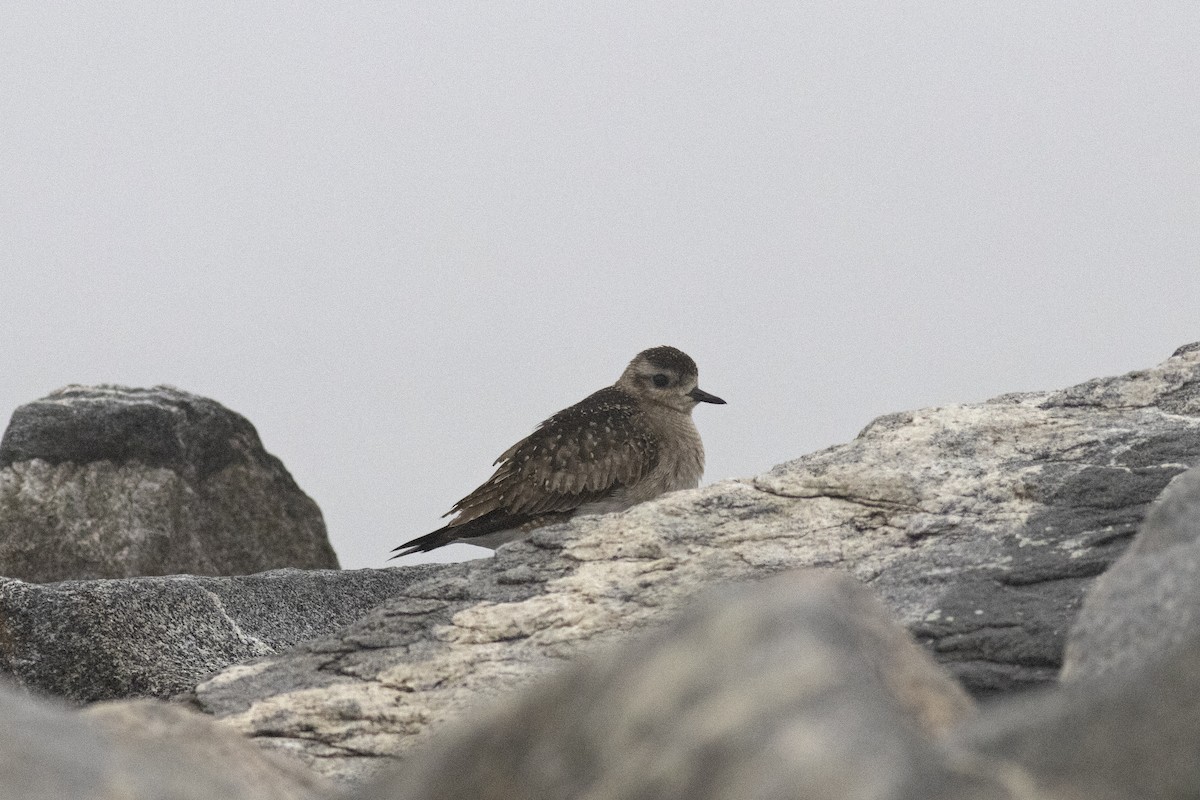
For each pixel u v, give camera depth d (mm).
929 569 9930
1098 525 9984
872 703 3455
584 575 10641
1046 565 9656
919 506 10695
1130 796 3439
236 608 14414
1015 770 3520
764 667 3562
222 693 10219
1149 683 3680
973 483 10805
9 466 24578
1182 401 11664
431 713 9633
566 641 10008
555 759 3717
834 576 5371
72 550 23984
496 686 9734
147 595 13328
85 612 12914
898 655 5012
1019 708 3824
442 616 10516
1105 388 12023
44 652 12812
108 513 24344
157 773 3996
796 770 3236
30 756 3793
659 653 3781
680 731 3508
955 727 4391
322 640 10648
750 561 10469
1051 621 9039
